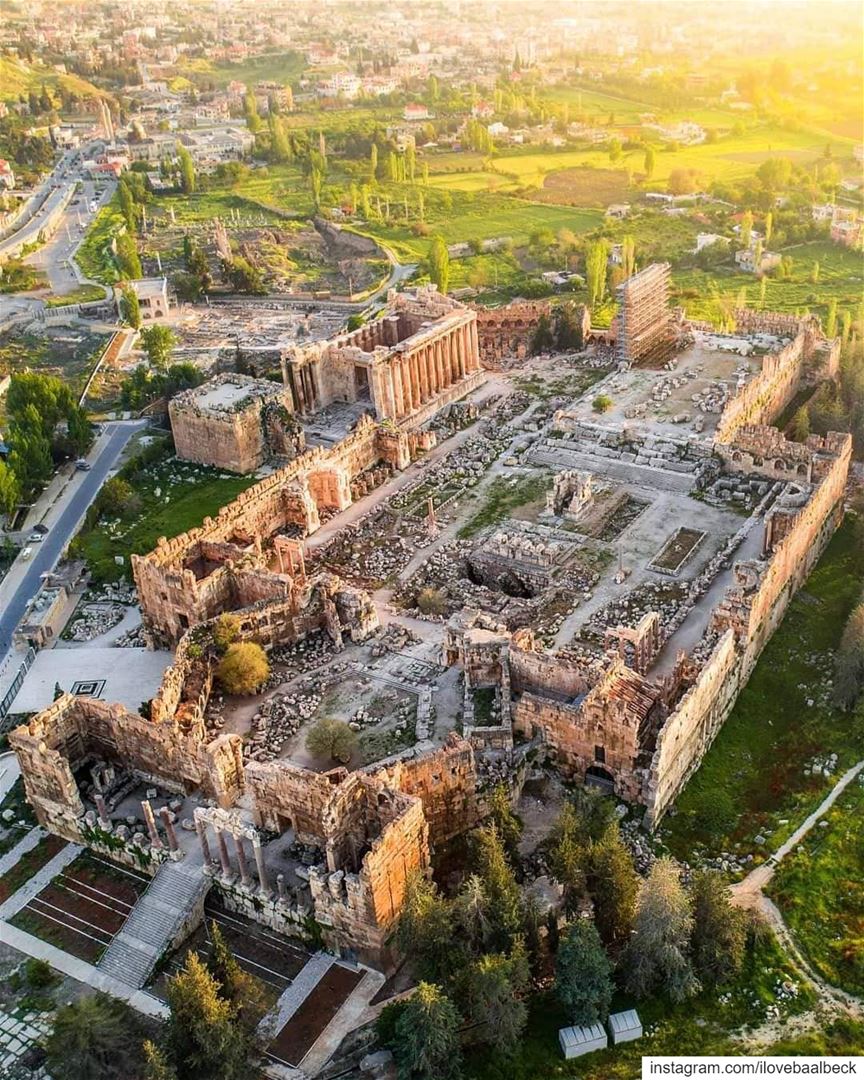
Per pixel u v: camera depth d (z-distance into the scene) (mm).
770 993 90250
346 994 92438
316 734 114500
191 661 128750
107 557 164875
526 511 169000
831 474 150500
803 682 128125
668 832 107125
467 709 118562
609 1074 83875
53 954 98562
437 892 99875
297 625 137125
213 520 153125
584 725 110062
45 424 195875
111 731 113750
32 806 115625
